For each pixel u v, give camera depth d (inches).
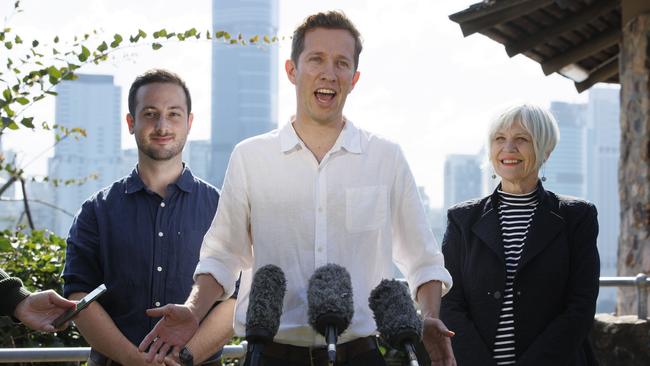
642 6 324.2
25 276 224.2
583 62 395.9
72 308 131.0
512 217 166.6
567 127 4667.8
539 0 311.6
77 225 156.8
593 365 167.0
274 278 118.8
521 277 161.6
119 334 147.5
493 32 340.8
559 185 4685.0
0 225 306.0
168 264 154.3
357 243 129.3
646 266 315.3
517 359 159.9
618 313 318.3
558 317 159.3
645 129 321.4
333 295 113.9
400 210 134.0
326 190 129.0
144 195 157.0
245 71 6574.8
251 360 114.5
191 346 145.1
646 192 318.7
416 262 134.3
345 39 127.3
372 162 131.3
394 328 115.2
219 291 132.0
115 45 218.5
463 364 159.6
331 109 127.6
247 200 131.6
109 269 153.6
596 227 165.2
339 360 125.5
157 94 157.1
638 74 325.7
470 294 164.6
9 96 213.0
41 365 208.1
